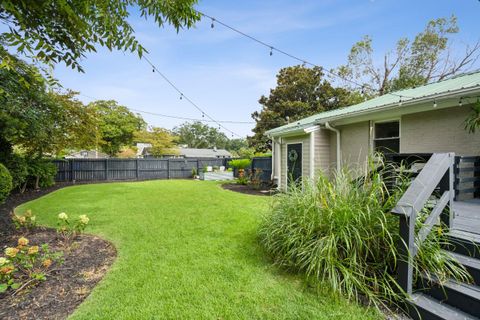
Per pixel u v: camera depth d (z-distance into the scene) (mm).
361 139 6004
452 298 1791
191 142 51625
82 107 9953
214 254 2992
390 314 1847
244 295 2113
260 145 21578
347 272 2055
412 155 2934
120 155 24109
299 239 2504
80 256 2961
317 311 1883
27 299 2061
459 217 2713
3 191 5176
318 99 19797
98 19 2203
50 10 2010
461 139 4109
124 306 1977
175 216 4992
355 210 2354
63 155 12461
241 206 6004
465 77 5332
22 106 6469
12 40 1903
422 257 1981
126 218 4840
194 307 1957
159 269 2605
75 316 1858
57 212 5398
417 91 5465
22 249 2469
